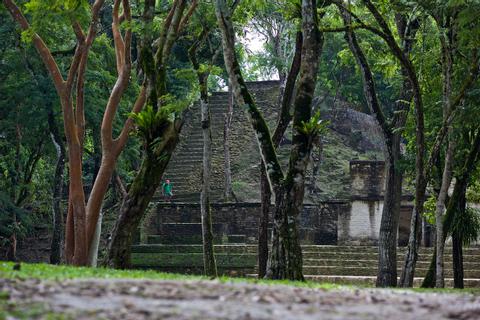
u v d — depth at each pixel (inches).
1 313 360.2
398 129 1027.3
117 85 1023.0
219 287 508.4
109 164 1012.5
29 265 649.6
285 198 776.3
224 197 1904.5
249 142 2193.7
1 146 1578.5
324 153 2114.9
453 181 1572.3
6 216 1503.4
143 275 628.1
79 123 1027.9
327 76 2004.2
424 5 905.5
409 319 395.5
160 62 917.2
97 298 424.5
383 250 1047.0
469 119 932.6
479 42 869.8
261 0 1142.3
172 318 364.5
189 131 2228.1
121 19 1115.9
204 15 1048.8
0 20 1323.8
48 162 1839.3
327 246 1566.2
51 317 353.7
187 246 1533.0
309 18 804.0
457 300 534.3
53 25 1181.1
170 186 1889.8
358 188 1631.4
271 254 773.3
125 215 852.6
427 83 1078.4
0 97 1370.6
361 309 430.6
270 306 422.0
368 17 1090.1
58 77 1005.8
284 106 984.9
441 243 926.4
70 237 1019.3
